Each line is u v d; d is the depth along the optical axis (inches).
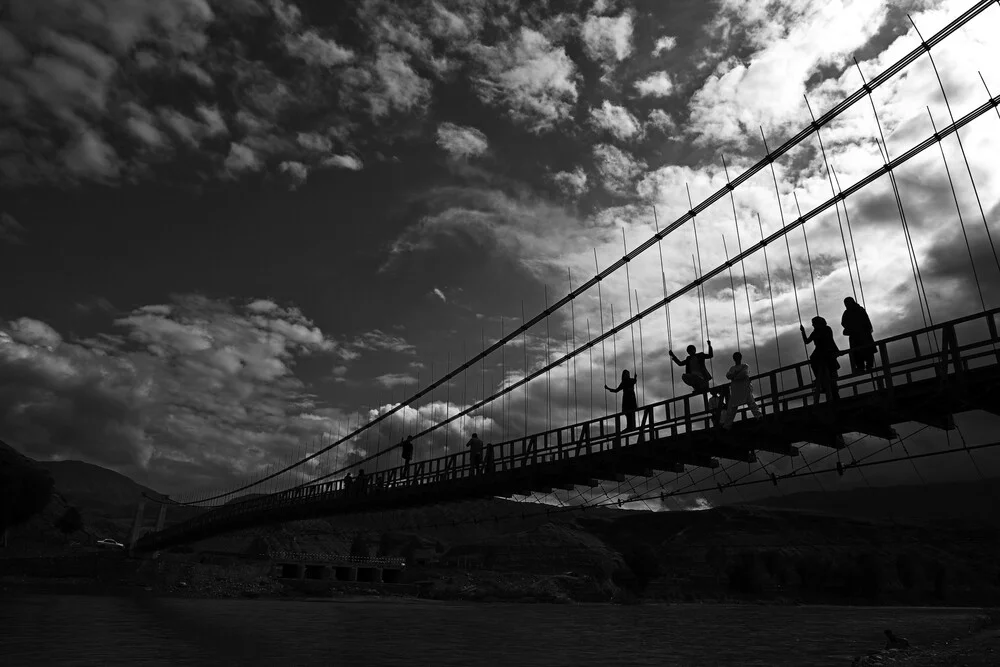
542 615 2236.7
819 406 676.7
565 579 4734.3
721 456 828.6
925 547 7150.6
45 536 4704.7
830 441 732.7
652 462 903.7
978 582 6323.8
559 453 1013.2
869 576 6028.5
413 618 1777.8
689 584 6688.0
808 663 853.2
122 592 2460.6
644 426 879.1
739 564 7234.3
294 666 686.5
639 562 6501.0
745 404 741.3
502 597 4082.2
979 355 574.9
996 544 6953.7
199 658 726.5
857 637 1412.4
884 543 7406.5
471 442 1212.5
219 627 1194.0
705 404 799.7
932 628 1749.5
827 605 5762.8
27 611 1380.4
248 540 5059.1
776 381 723.4
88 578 2659.9
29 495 3403.1
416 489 1338.6
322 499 1770.4
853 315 666.8
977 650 853.2
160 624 1200.2
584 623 1768.0
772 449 772.6
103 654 729.6
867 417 671.1
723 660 881.5
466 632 1280.8
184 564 2952.8
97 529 7130.9
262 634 1085.8
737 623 2007.9
